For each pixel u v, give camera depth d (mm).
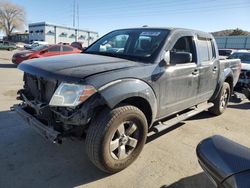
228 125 5191
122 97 2867
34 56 13953
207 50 4785
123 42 4039
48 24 68812
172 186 2932
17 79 9828
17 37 82125
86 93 2652
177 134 4496
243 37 45688
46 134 2844
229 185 1743
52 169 3154
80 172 3117
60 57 3623
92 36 78312
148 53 3559
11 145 3715
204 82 4645
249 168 1793
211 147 2133
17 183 2848
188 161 3521
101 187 2846
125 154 3158
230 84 6121
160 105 3564
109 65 3107
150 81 3270
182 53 3543
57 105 2684
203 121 5363
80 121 2672
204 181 3055
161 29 3967
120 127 2980
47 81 3004
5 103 5887
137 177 3070
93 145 2805
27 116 3230
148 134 3518
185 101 4164
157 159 3529
